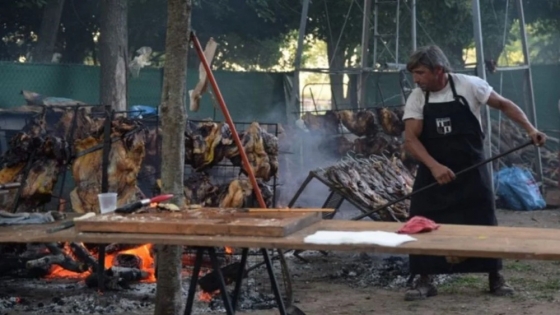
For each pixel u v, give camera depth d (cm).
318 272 808
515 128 1505
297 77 1344
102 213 508
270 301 675
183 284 717
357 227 469
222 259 755
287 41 1847
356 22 1662
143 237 428
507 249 392
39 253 783
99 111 1000
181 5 540
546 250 388
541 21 1925
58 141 708
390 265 818
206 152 738
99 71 1286
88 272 762
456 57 1752
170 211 493
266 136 763
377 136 1116
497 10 1716
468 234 439
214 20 1627
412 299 690
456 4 1648
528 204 1299
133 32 1596
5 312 639
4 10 1499
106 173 705
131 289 720
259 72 1470
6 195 701
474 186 663
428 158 656
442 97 664
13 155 712
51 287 725
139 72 1345
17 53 1600
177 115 546
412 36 1290
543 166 1503
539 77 1653
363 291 729
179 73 546
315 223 482
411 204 688
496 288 708
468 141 663
